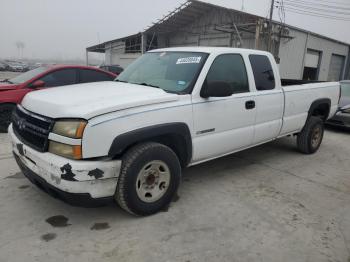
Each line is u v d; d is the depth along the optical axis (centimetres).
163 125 343
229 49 439
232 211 379
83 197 303
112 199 330
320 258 299
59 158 298
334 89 654
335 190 459
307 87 573
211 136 405
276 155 615
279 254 302
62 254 289
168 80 405
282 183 475
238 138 444
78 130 291
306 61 2692
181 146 381
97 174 302
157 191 358
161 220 352
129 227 336
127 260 285
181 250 301
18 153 353
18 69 4994
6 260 278
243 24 2209
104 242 309
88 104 309
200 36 2795
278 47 2291
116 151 311
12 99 673
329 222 365
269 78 494
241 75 447
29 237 312
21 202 379
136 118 323
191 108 372
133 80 440
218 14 2586
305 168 548
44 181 313
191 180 470
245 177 492
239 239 323
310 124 602
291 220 365
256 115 464
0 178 446
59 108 307
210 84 373
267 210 386
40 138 316
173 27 2934
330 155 639
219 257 294
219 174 500
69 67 734
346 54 3184
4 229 323
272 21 2150
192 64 405
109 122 304
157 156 345
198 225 345
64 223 339
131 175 326
